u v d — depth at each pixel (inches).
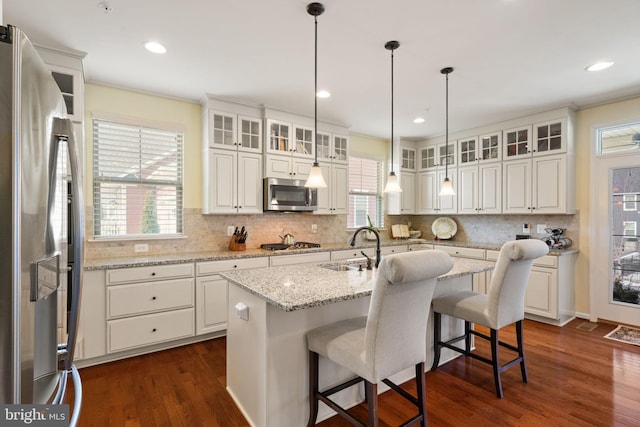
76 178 41.0
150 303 116.6
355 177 207.8
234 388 88.9
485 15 83.2
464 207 189.9
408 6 79.8
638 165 140.1
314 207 166.4
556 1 77.4
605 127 148.1
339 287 76.9
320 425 79.4
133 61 108.0
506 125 171.2
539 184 158.1
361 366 64.6
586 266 154.0
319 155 173.6
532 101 145.4
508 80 123.2
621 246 145.7
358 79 122.3
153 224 138.6
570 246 158.4
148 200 137.5
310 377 76.7
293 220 179.6
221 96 140.9
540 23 86.6
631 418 80.4
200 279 126.7
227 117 145.9
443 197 201.5
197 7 79.9
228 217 157.1
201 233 149.3
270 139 155.5
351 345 68.4
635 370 104.3
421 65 111.0
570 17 83.9
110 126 129.5
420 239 216.2
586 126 152.9
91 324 106.8
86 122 123.9
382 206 219.8
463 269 101.0
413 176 217.8
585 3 78.1
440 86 129.0
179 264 122.3
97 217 126.7
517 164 166.1
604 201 148.6
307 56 105.0
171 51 101.6
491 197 177.0
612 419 80.2
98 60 107.1
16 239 30.4
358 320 82.4
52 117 37.9
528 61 108.1
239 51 101.6
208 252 145.6
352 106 152.7
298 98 143.3
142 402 87.8
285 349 75.0
